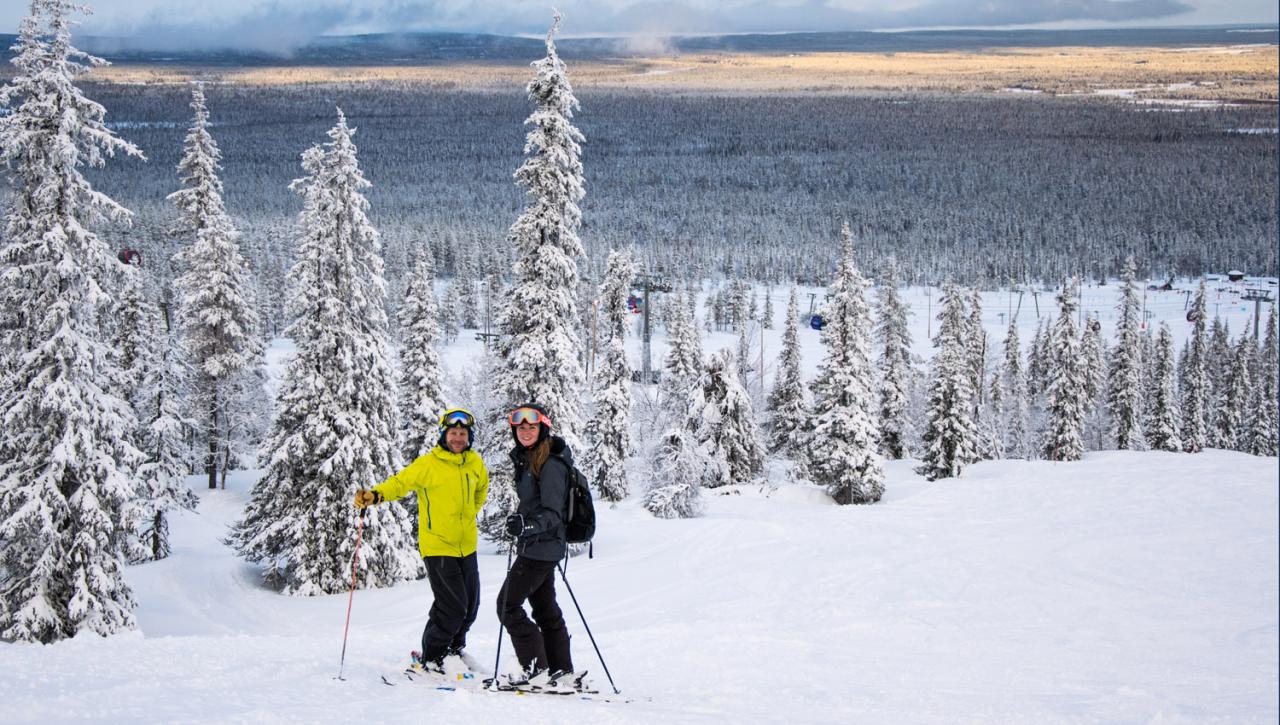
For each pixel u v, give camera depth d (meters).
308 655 9.26
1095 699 8.47
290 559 25.20
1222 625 14.48
